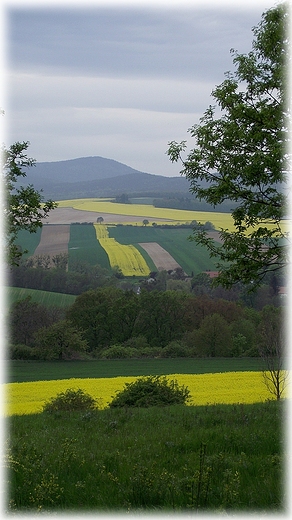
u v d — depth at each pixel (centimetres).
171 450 1056
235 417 1388
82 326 7112
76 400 2100
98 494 791
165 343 7038
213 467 865
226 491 738
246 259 1366
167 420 1481
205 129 1406
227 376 4059
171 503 734
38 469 917
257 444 1061
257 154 1296
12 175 2022
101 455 1022
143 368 5122
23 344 6200
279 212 1328
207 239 1421
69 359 5897
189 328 7069
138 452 1048
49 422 1581
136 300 7244
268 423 1280
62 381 4022
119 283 9531
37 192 2050
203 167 1429
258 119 1352
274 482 795
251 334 6381
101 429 1375
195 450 1066
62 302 8412
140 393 2186
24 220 2034
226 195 1389
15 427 1485
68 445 1030
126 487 807
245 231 1408
